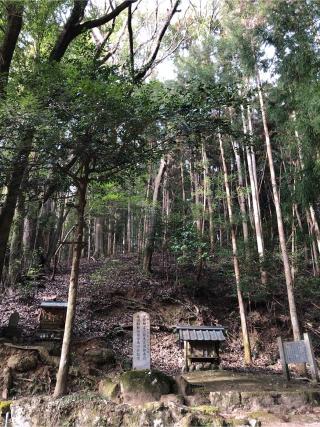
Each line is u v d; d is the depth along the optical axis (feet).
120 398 15.66
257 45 31.30
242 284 34.76
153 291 39.34
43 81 14.65
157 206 42.50
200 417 13.80
